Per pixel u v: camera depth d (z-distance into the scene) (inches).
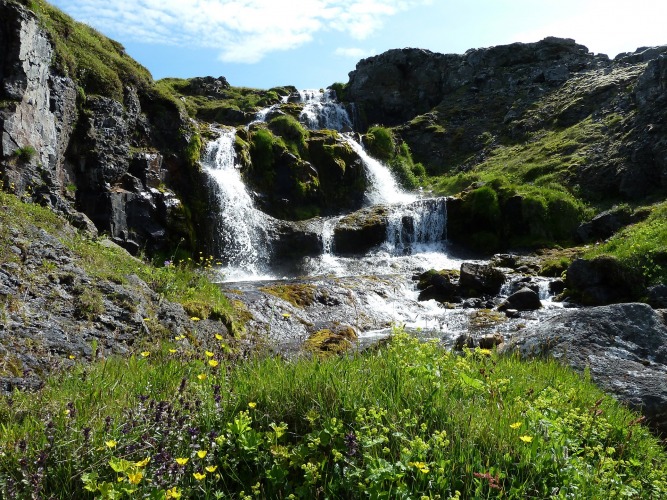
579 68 1325.0
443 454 124.0
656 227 632.4
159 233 749.9
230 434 130.3
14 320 237.9
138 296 311.6
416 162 1237.7
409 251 873.5
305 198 987.9
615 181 871.7
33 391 168.4
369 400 141.8
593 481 123.3
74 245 348.5
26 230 326.6
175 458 118.3
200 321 335.9
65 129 666.2
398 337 198.1
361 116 1419.8
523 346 262.4
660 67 939.3
